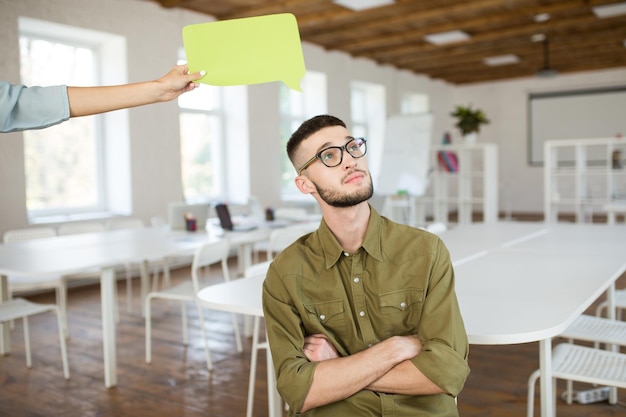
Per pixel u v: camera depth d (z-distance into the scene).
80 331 4.47
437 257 1.43
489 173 8.18
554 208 8.40
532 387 2.12
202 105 7.99
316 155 1.38
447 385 1.30
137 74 6.66
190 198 7.90
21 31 5.95
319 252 1.47
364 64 10.59
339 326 1.45
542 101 13.14
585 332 2.43
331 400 1.35
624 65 11.98
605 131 12.48
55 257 3.37
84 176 6.70
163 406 2.98
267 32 1.18
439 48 9.79
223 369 3.53
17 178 5.67
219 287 2.20
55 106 1.12
